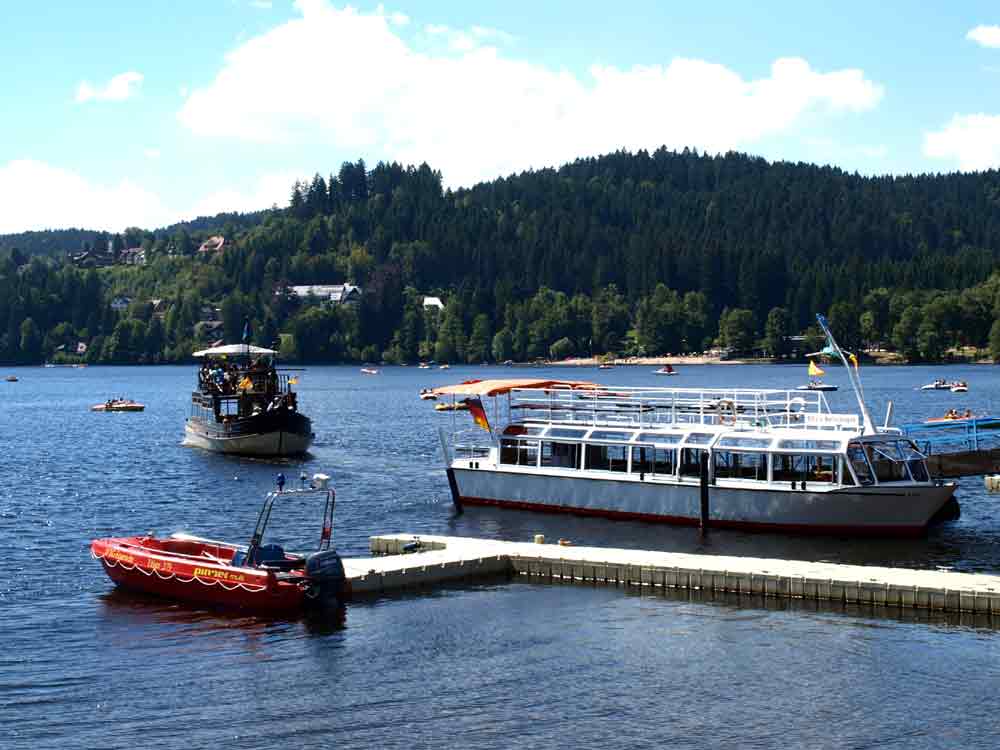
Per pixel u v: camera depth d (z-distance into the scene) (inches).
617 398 2903.5
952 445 3786.9
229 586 1823.3
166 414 7224.4
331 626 1731.1
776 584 1868.8
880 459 2373.3
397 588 1946.4
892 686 1460.4
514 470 2760.8
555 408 2935.5
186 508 2970.0
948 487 2337.6
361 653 1604.3
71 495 3240.7
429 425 5841.5
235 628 1724.9
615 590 1934.1
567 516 2662.4
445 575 1999.3
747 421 2669.8
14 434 5546.3
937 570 2068.2
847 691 1446.9
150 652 1612.9
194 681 1494.8
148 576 1920.5
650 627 1717.5
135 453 4480.8
